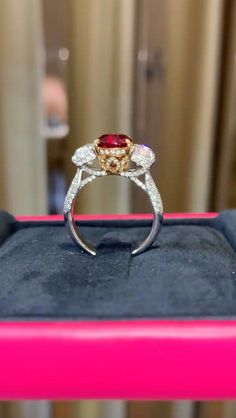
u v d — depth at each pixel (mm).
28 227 135
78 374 86
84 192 205
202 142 203
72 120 200
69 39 193
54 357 86
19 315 91
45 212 211
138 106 202
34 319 90
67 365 86
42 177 207
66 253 115
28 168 206
